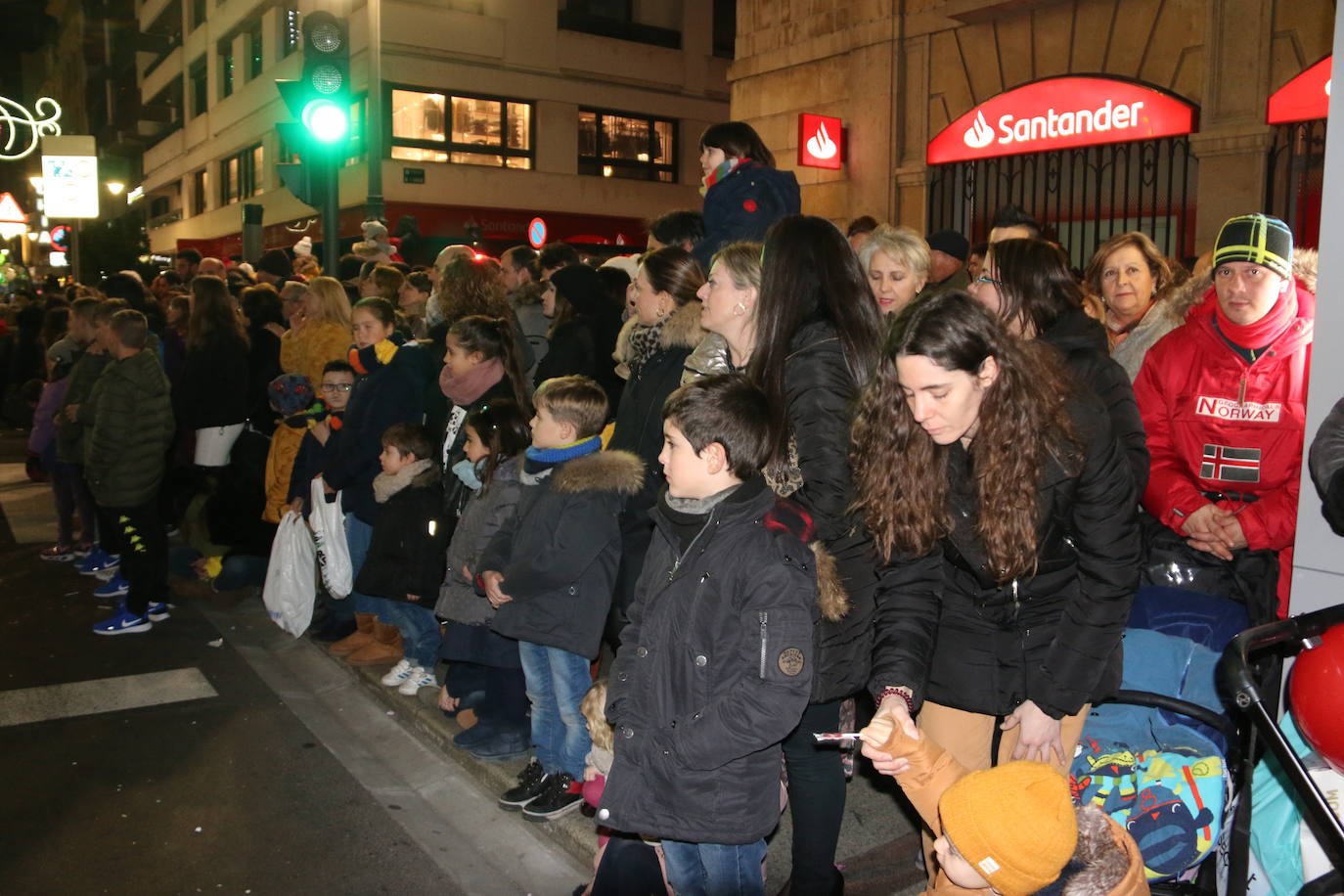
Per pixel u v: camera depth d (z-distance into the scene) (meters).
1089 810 2.09
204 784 4.03
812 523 2.46
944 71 9.95
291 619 5.54
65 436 6.79
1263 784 2.47
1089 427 2.22
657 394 3.53
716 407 2.40
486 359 4.44
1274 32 7.65
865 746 2.20
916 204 10.20
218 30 29.00
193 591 6.43
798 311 2.71
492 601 3.60
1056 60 9.04
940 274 5.52
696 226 4.57
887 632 2.46
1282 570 3.10
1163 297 3.79
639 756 2.44
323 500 5.30
